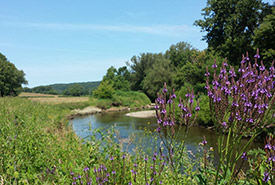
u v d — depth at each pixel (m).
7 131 5.57
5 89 55.91
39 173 3.90
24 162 4.07
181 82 41.22
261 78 2.76
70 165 4.14
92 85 161.75
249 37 23.50
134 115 35.84
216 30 27.12
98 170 3.54
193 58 42.25
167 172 4.35
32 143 5.04
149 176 4.04
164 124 3.07
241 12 24.28
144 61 72.62
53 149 5.31
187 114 3.11
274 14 21.16
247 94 2.66
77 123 26.41
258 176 2.99
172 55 64.81
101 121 28.48
